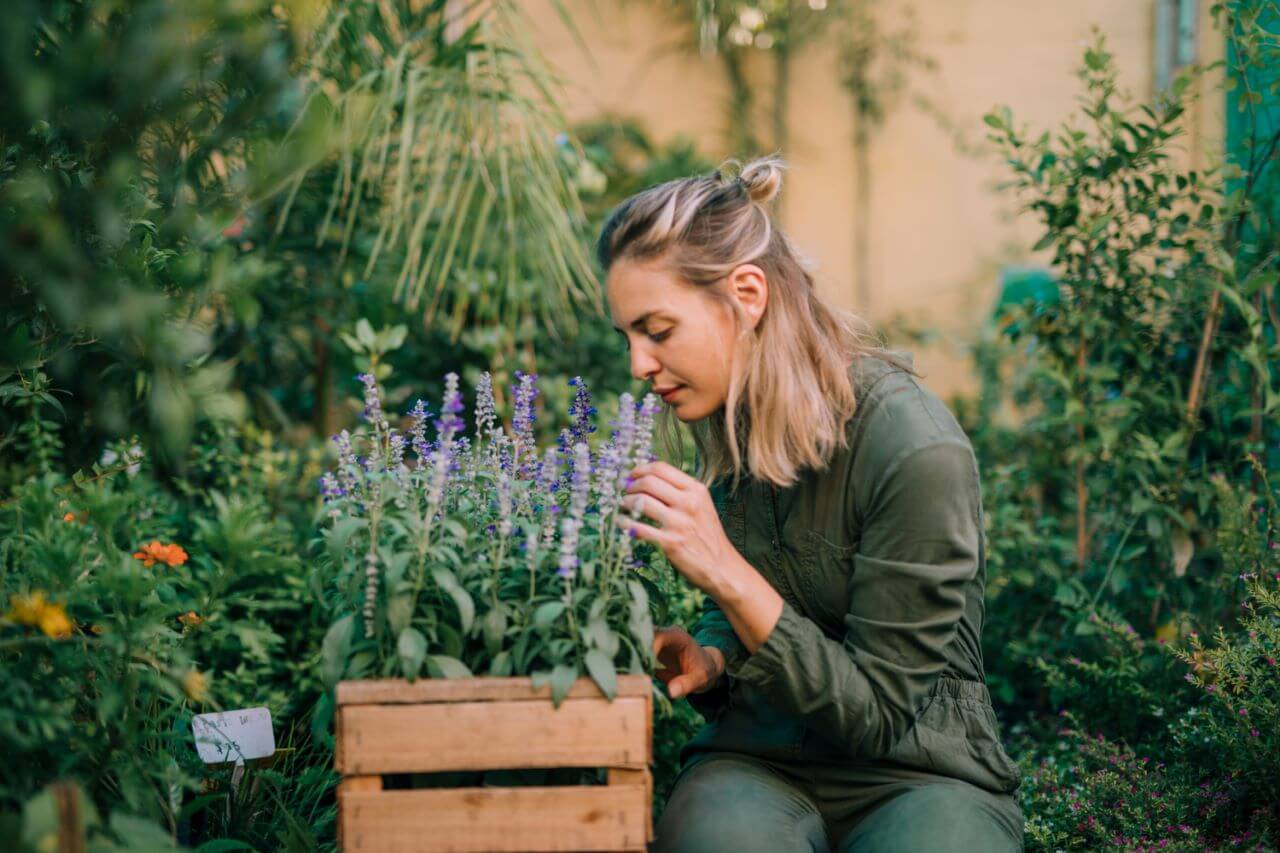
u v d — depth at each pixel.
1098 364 2.93
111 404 2.39
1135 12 5.02
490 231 3.46
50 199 1.81
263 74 2.20
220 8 1.87
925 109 5.34
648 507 1.61
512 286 3.11
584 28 5.35
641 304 1.69
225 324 3.14
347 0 2.55
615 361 3.86
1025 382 3.62
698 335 1.69
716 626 1.96
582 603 1.58
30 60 1.80
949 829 1.64
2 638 1.65
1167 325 2.91
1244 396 2.82
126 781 1.60
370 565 1.54
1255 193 2.82
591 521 1.61
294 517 3.02
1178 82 2.73
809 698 1.63
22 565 1.87
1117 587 2.71
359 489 1.75
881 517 1.69
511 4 2.91
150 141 2.14
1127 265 2.84
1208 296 2.79
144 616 1.80
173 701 1.95
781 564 1.82
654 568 2.08
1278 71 2.77
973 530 1.71
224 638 2.48
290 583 2.70
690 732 2.55
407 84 2.71
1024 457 3.54
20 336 1.89
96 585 1.78
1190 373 2.92
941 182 5.38
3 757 1.58
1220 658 2.13
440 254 3.50
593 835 1.50
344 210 3.21
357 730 1.48
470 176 3.13
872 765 1.78
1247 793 2.07
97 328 1.85
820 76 5.42
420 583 1.52
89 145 1.92
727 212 1.72
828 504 1.76
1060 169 2.92
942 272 5.40
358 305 3.51
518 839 1.50
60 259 1.75
